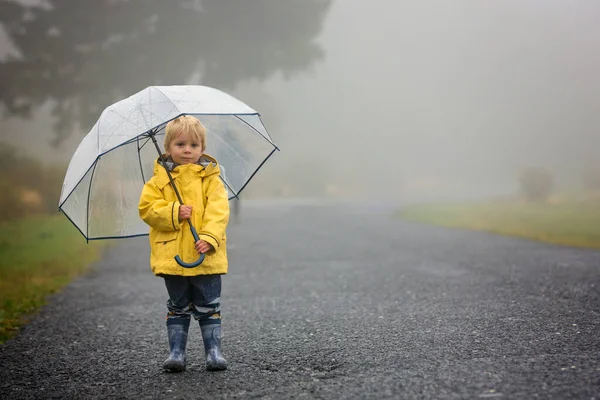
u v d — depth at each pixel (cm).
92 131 435
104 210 474
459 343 495
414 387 383
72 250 1395
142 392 407
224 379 426
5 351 545
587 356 439
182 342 448
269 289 843
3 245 1473
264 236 1619
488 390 369
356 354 478
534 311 617
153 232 444
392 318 614
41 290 891
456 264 1019
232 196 488
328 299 747
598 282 791
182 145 445
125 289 891
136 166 490
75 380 448
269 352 500
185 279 440
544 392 361
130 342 563
